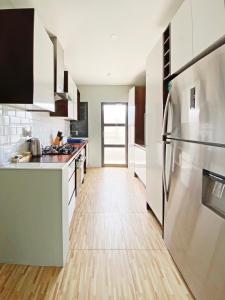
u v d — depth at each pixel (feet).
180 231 6.56
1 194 6.91
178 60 6.86
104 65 16.65
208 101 4.88
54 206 6.94
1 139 7.41
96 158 24.36
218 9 4.54
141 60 15.40
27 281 6.36
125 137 24.54
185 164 6.17
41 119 12.21
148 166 11.55
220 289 4.35
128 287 6.15
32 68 6.73
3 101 6.79
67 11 8.96
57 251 7.06
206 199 5.12
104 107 24.34
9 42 6.73
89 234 9.26
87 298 5.75
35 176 6.86
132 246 8.31
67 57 14.71
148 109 11.28
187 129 6.03
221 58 4.36
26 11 6.70
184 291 5.98
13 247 7.08
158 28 10.50
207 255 4.88
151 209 11.28
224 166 4.30
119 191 15.42
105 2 8.34
